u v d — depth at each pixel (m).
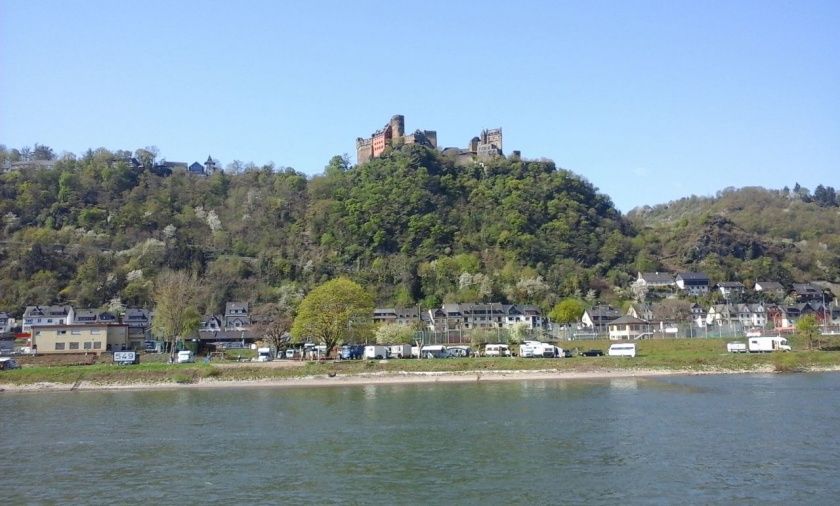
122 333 175.88
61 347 167.75
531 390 116.44
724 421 80.62
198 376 137.62
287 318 199.62
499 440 72.56
